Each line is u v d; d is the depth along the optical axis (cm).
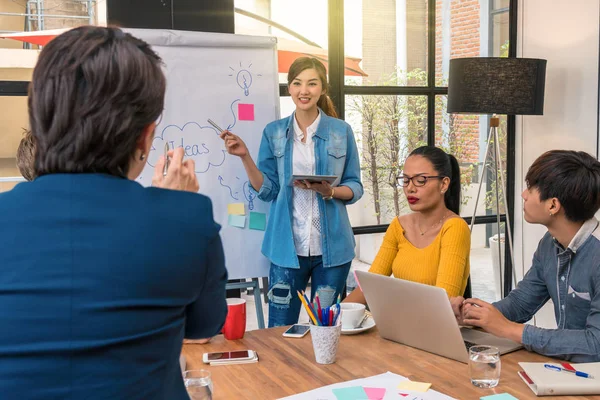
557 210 184
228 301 192
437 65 415
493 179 445
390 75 401
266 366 167
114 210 85
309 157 302
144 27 332
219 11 347
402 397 143
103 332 80
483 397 142
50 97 85
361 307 204
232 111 315
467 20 421
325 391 148
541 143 418
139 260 83
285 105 379
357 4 388
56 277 80
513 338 175
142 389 83
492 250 452
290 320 303
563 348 168
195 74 309
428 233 230
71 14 353
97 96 85
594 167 182
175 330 88
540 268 204
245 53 318
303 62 296
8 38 347
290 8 375
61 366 78
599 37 378
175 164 104
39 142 87
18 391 77
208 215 92
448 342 168
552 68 408
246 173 313
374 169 402
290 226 296
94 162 87
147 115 90
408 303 172
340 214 304
